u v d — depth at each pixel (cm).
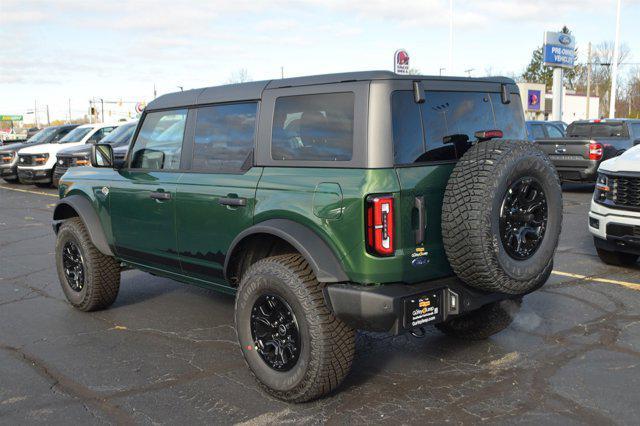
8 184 2006
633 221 638
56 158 1784
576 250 809
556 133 1750
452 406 371
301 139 383
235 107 430
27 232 1057
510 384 400
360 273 345
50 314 577
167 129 490
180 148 475
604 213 667
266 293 375
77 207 554
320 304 355
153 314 572
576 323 516
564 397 379
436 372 423
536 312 548
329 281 350
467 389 395
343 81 364
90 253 554
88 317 566
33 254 865
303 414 365
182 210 459
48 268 772
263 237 408
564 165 1435
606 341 473
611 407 365
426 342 482
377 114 348
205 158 452
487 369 426
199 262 457
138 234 508
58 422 361
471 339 480
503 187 341
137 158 519
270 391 383
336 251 353
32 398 393
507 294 379
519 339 482
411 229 352
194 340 498
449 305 365
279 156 395
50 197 1603
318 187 361
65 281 587
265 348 385
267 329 385
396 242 346
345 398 386
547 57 3109
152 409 376
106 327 536
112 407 379
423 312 352
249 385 409
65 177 596
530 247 369
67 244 575
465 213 341
